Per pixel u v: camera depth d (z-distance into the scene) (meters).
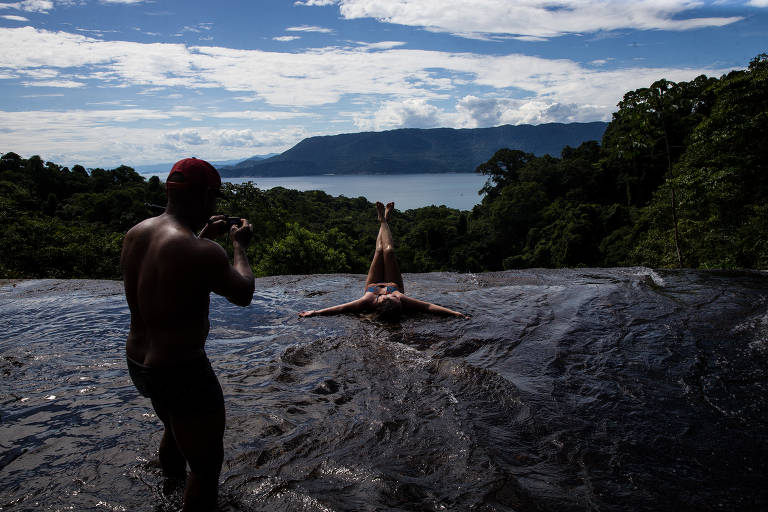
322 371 3.67
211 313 5.66
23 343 4.43
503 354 4.10
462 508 1.88
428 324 5.13
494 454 2.36
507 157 84.25
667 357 3.91
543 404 3.03
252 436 2.56
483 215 82.75
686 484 2.12
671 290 6.37
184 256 1.68
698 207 17.03
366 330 4.91
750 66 15.11
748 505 1.96
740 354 3.91
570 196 62.84
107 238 29.50
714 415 2.86
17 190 66.00
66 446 2.46
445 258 71.19
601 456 2.37
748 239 15.53
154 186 84.81
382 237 6.06
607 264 39.75
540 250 51.62
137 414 2.86
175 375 1.72
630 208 49.53
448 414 2.85
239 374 3.63
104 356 4.06
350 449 2.42
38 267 25.95
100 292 6.92
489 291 6.85
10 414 2.88
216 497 1.89
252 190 36.22
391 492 1.99
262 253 27.20
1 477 2.17
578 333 4.65
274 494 1.99
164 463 2.12
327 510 1.85
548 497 1.98
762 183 15.58
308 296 6.77
